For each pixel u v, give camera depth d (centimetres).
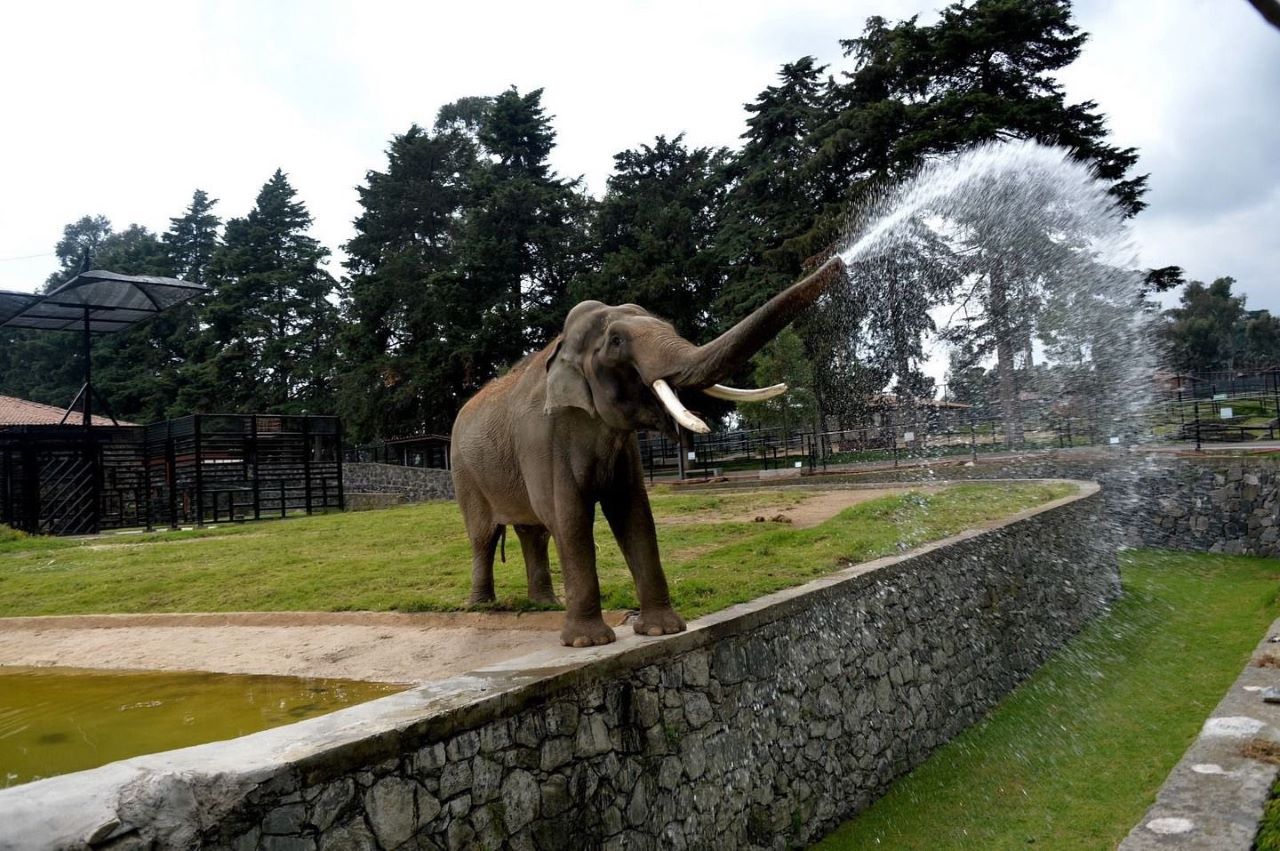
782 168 3416
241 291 5722
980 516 1198
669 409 482
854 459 2412
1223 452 1870
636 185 4603
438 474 3045
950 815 674
